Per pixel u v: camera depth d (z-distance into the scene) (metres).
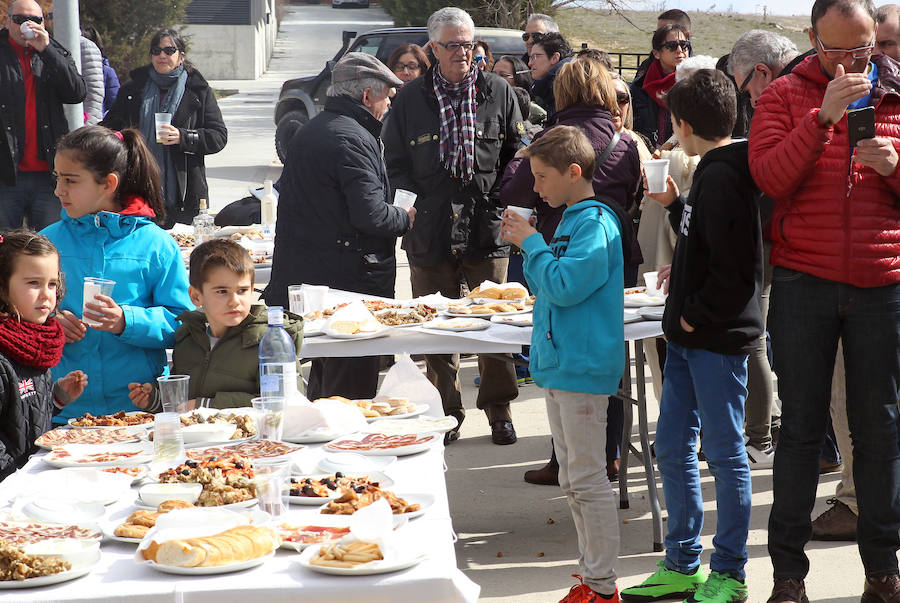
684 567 3.34
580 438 3.11
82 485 2.29
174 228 6.79
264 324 3.18
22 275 2.88
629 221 3.21
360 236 4.55
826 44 2.81
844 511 3.84
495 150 5.32
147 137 7.16
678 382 3.31
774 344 3.07
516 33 13.52
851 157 2.85
